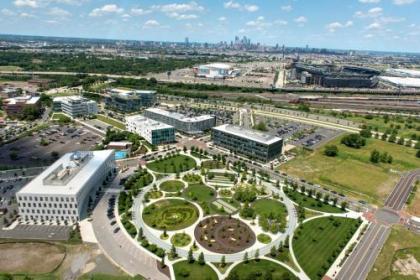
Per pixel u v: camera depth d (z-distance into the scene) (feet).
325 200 652.89
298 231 547.90
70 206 556.10
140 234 519.19
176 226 556.10
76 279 432.66
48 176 597.93
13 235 525.34
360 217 606.55
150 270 453.17
